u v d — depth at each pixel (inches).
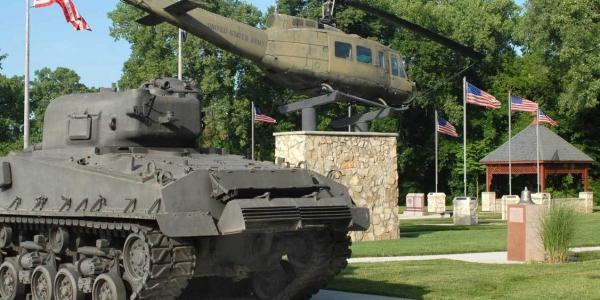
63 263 529.3
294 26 991.0
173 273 425.1
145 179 439.8
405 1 2603.3
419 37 2475.4
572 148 1987.0
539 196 1510.8
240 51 938.1
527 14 2223.2
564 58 2054.6
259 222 430.6
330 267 509.4
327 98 1010.7
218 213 443.2
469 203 1391.5
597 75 2079.2
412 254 856.9
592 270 676.1
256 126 2298.2
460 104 2598.4
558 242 767.1
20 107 2859.3
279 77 994.7
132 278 443.2
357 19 2343.8
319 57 1000.2
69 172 494.9
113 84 572.1
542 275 646.5
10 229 576.1
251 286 559.8
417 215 1856.5
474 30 2532.0
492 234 1111.6
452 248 900.0
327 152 1004.6
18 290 559.8
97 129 541.3
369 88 1066.1
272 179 468.1
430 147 2603.3
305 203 457.7
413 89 1149.1
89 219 471.2
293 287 521.3
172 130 547.5
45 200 513.7
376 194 1039.0
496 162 2037.4
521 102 1851.6
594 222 1296.8
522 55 2792.8
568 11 2080.5
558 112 2353.6
